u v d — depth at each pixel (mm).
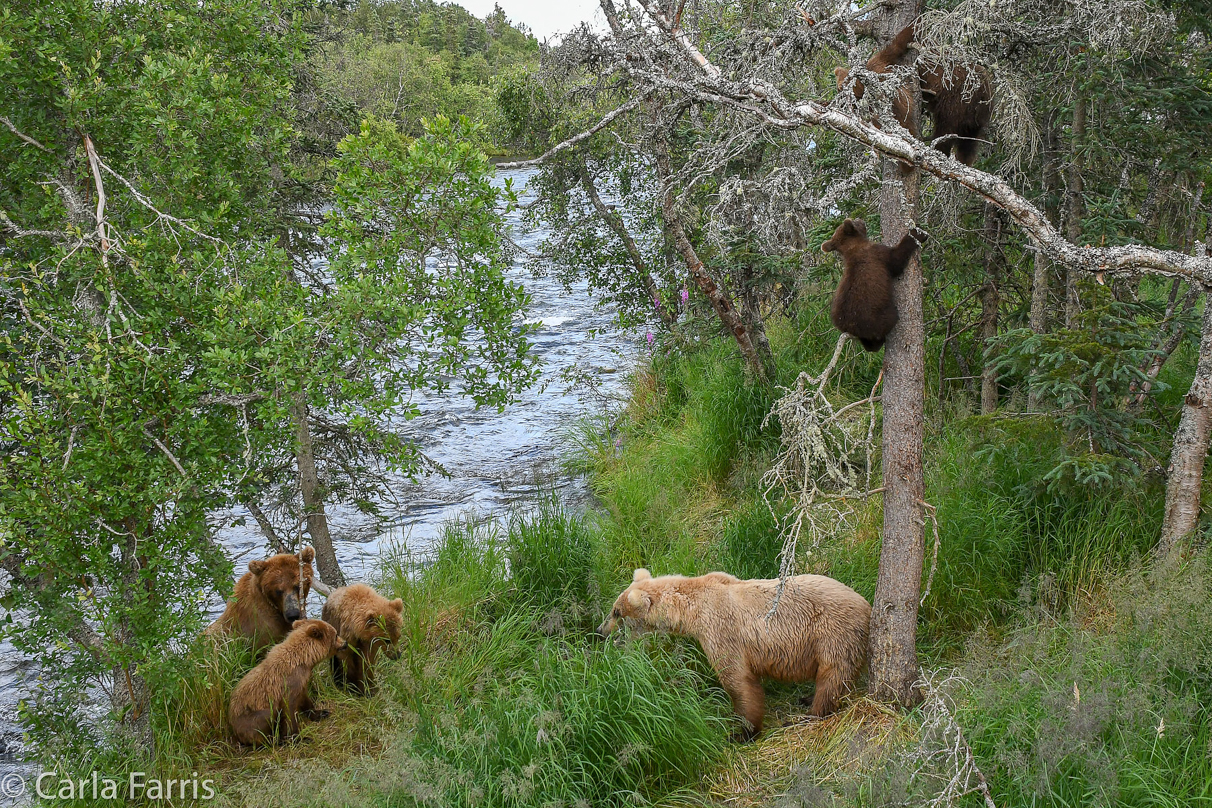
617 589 7867
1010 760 4449
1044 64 7445
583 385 16328
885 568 5633
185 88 6137
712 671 6289
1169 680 4949
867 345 5348
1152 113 7465
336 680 6938
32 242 6344
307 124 10961
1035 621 5828
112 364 5473
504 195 6906
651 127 6773
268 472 8367
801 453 5363
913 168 5324
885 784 4609
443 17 92250
